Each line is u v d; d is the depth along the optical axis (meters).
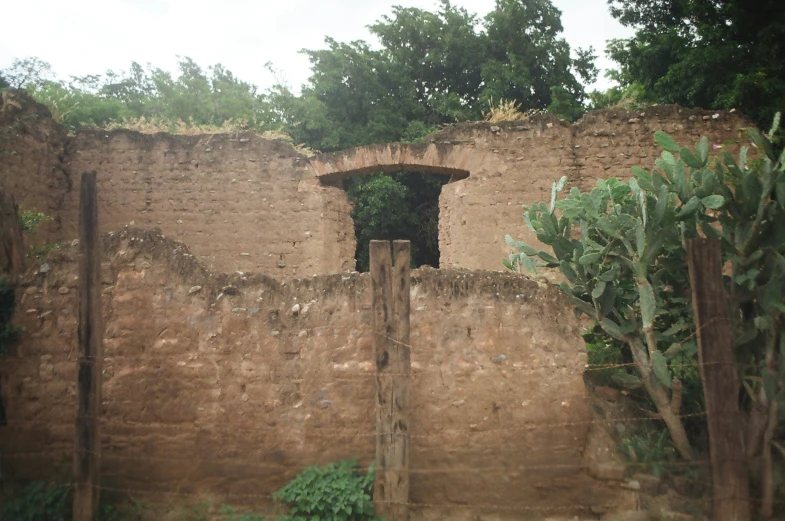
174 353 6.67
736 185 6.91
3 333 6.64
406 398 6.20
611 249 7.23
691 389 7.57
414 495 6.37
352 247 12.46
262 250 11.88
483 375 6.59
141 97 23.77
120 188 11.99
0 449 6.62
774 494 6.54
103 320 6.68
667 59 14.45
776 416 6.38
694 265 5.85
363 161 11.98
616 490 6.41
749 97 12.07
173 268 6.78
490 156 11.87
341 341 6.59
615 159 11.62
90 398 6.20
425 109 21.70
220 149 12.03
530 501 6.41
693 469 6.69
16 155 10.73
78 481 6.09
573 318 6.72
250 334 6.66
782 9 12.80
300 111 20.02
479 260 11.73
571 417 6.57
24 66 14.75
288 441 6.52
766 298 6.46
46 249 10.49
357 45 21.58
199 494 6.48
